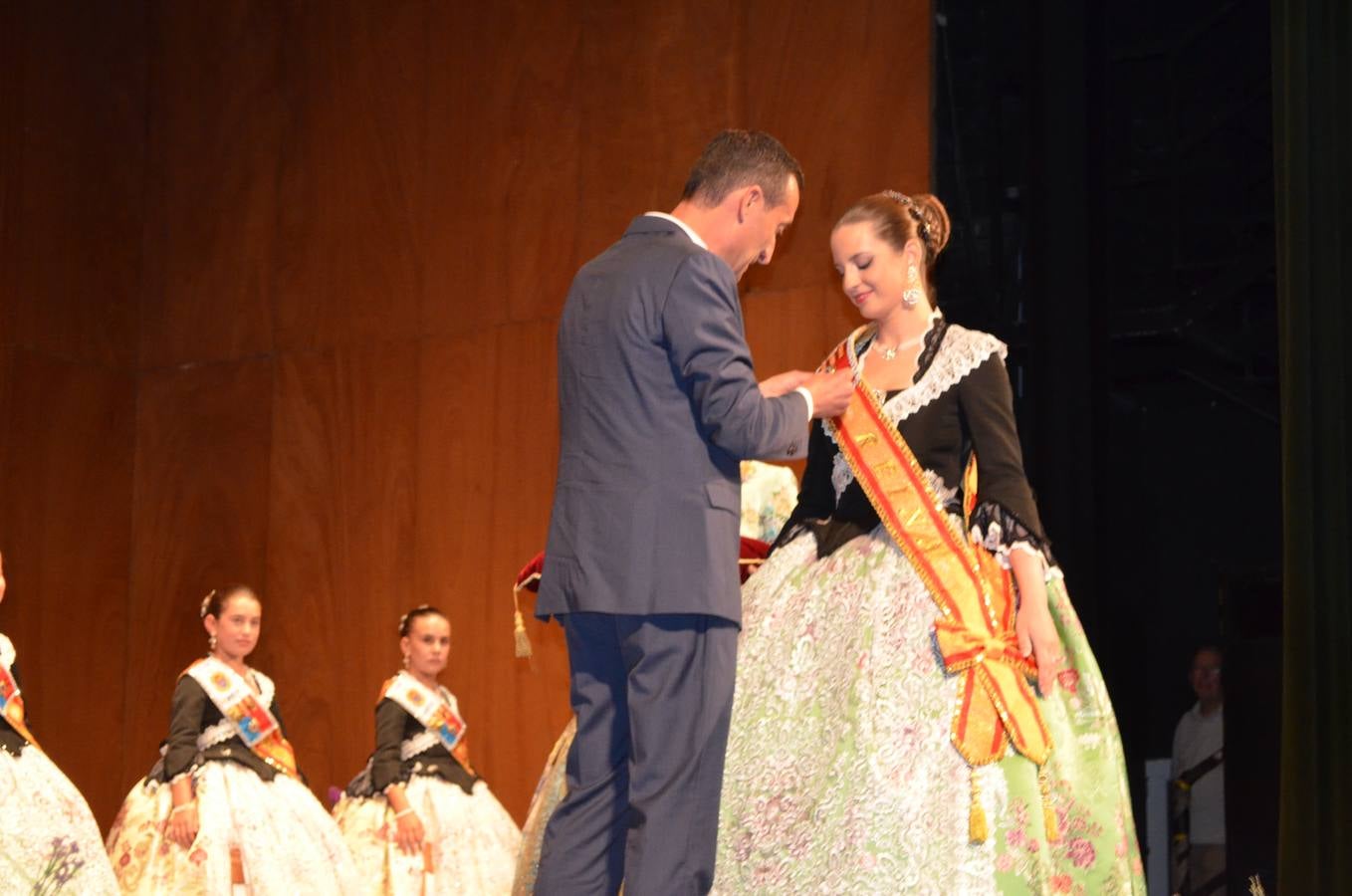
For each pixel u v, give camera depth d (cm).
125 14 1391
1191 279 1078
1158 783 1093
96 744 1311
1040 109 997
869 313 542
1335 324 757
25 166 1309
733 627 463
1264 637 1034
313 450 1282
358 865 1051
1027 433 994
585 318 480
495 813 1088
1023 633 494
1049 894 468
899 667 490
